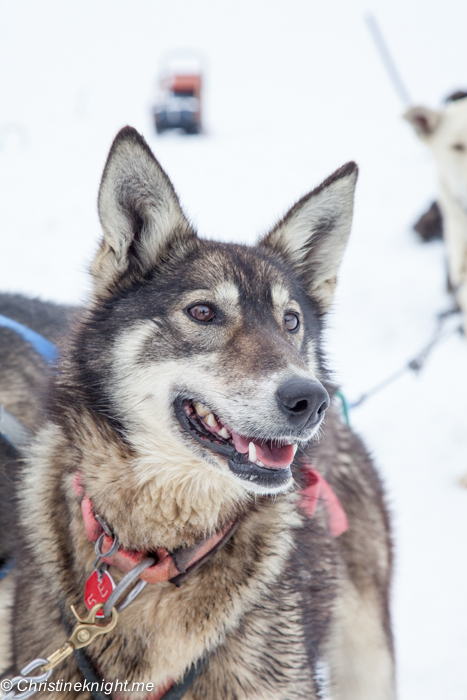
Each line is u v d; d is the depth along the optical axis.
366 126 23.70
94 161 17.52
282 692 2.22
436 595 3.97
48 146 20.09
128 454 2.22
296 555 2.40
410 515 4.82
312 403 2.13
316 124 24.95
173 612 2.17
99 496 2.21
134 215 2.44
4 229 12.12
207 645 2.17
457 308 5.93
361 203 13.23
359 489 3.28
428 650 3.54
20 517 2.37
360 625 3.12
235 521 2.27
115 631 2.18
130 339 2.33
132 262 2.45
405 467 5.50
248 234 11.79
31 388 2.96
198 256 2.48
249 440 2.24
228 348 2.31
